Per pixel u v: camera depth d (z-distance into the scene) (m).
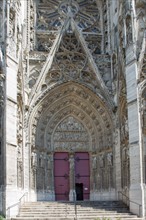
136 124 27.41
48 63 32.06
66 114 34.00
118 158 30.98
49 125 33.19
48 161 32.62
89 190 32.97
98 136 33.25
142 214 25.83
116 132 31.47
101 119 32.84
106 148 32.22
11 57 27.33
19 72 29.28
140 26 29.61
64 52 32.84
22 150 29.44
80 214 26.38
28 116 30.95
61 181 32.94
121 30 31.23
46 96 31.98
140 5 30.08
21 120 29.77
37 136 31.80
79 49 33.25
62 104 33.44
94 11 36.62
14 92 27.16
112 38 34.00
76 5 36.66
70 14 33.59
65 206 28.11
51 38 34.38
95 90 32.50
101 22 35.94
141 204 26.03
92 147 33.56
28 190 29.89
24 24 32.66
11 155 25.94
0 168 25.53
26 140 30.56
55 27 35.25
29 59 32.62
